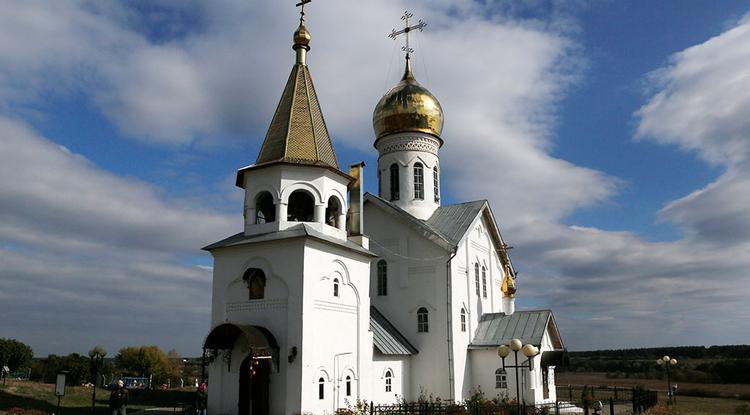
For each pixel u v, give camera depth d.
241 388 24.73
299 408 23.02
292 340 23.88
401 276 34.31
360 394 26.91
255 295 25.55
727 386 60.84
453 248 32.69
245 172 27.67
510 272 41.16
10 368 59.84
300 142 27.59
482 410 26.36
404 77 40.66
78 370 58.72
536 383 32.31
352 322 27.34
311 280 24.73
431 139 39.19
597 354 158.62
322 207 26.91
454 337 32.34
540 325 33.88
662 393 50.97
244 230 27.17
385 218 35.59
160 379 67.56
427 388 32.06
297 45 30.52
